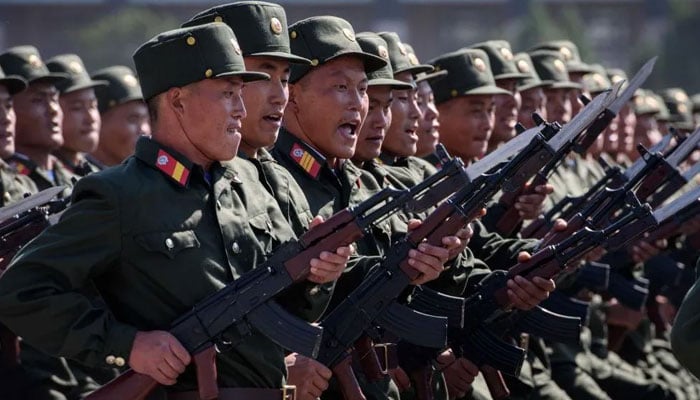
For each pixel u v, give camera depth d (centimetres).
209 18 1847
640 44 11906
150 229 1570
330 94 1961
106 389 1581
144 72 1631
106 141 2997
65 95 2833
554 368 2777
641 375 3105
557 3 12300
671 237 3130
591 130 2203
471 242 2284
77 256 1557
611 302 3133
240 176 1680
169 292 1581
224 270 1605
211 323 1581
